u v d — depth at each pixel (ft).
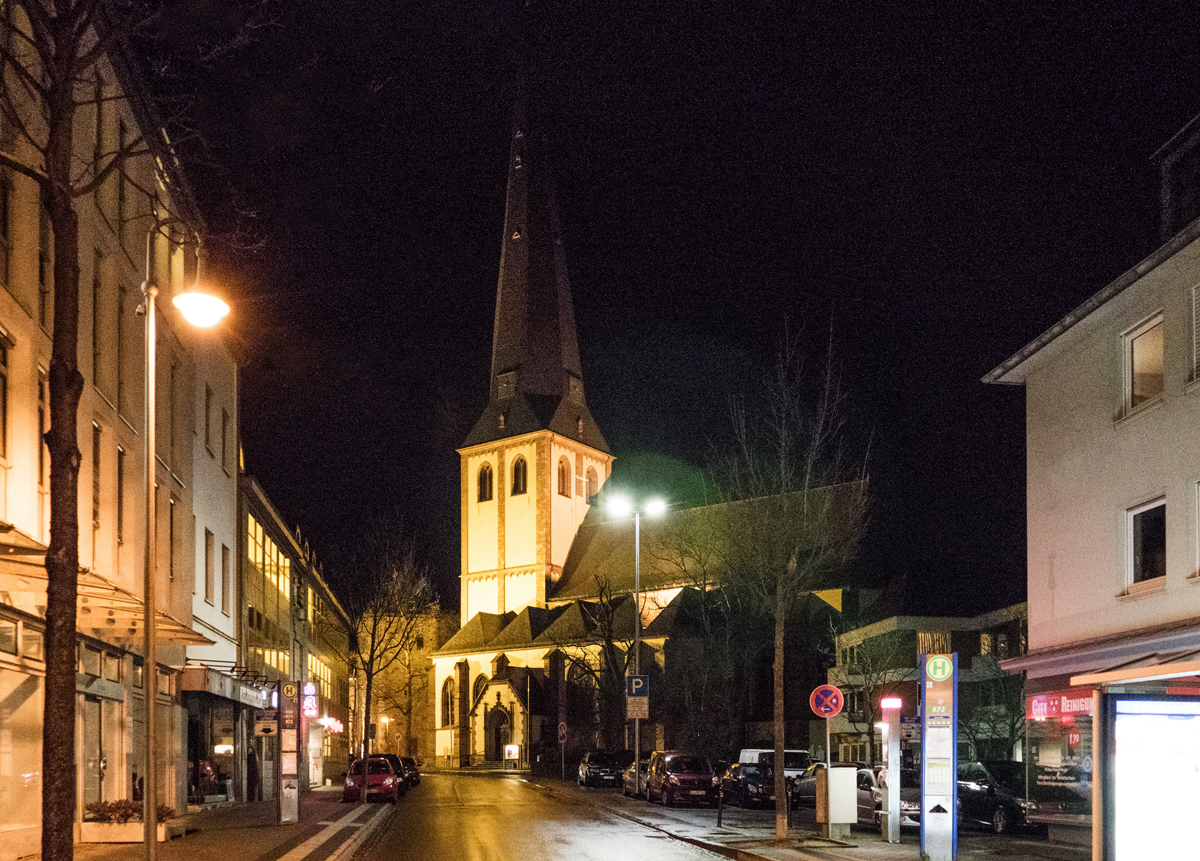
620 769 185.16
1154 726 25.05
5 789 56.34
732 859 68.03
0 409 57.06
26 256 59.72
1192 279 60.49
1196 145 65.98
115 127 77.82
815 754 216.13
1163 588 62.49
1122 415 68.33
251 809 112.98
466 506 345.92
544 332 341.41
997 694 148.46
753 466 85.35
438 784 197.16
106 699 74.79
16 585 54.34
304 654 181.47
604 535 329.93
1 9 42.57
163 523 89.35
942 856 56.13
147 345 43.78
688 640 262.67
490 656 310.04
